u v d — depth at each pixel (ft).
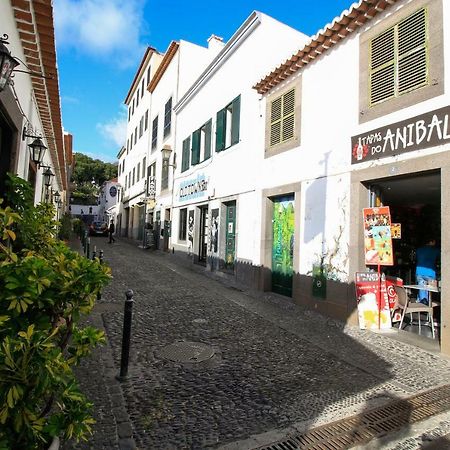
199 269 45.14
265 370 15.19
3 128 17.72
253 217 34.73
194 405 12.05
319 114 26.48
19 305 5.96
